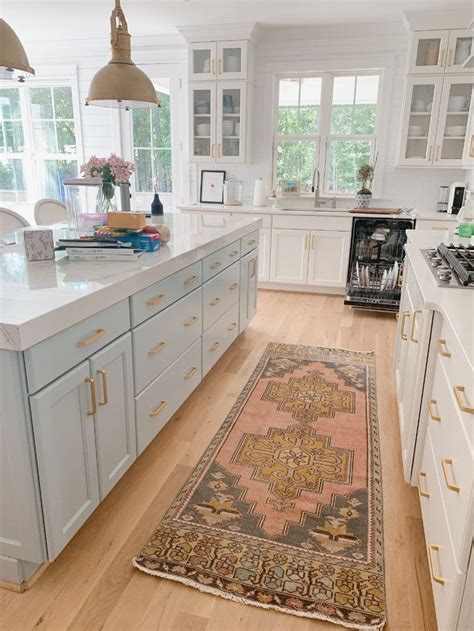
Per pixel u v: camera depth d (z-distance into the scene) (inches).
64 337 54.4
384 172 197.0
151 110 217.0
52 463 54.1
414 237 115.6
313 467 83.8
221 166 214.4
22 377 48.9
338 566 62.6
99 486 65.4
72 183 107.2
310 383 116.2
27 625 54.0
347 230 184.7
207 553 64.2
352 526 69.9
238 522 70.2
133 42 208.7
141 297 72.7
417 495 77.1
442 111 172.9
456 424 49.3
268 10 165.8
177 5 161.5
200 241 99.7
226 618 55.3
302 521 70.7
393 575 61.5
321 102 197.6
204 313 103.5
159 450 88.0
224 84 190.4
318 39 189.5
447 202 189.0
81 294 57.6
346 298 172.9
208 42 187.8
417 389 70.7
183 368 93.9
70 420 57.2
